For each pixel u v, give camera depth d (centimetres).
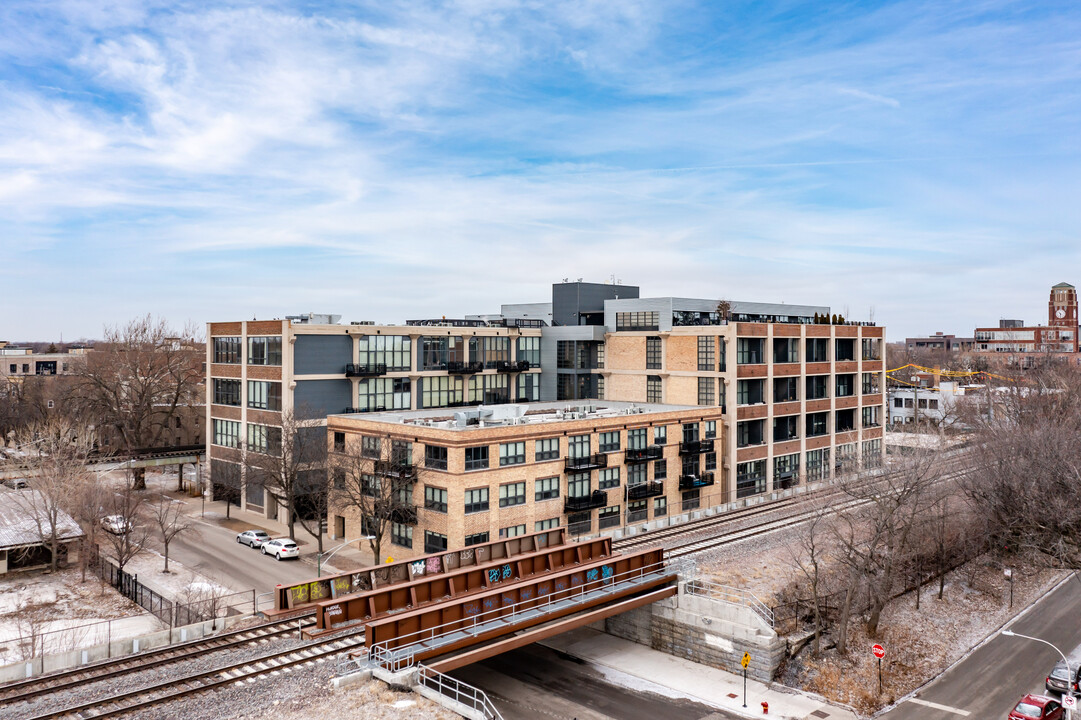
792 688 3669
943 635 4291
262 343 6719
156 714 2767
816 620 3941
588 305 9081
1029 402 8569
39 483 5628
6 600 4459
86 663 3359
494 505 5219
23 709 2812
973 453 6506
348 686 2977
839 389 8544
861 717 3394
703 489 6900
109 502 5456
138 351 8781
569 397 8362
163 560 5269
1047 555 5419
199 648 3509
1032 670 3875
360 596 3366
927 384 15350
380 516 5056
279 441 6288
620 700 3534
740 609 3859
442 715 2720
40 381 12019
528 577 4006
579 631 4522
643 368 8038
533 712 3394
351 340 6844
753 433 7519
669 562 4672
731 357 7038
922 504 5288
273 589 4591
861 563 4459
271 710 2788
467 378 7794
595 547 4369
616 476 6088
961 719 3391
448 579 3684
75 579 4941
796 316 9688
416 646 3184
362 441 5788
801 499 6931
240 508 7081
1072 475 5234
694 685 3706
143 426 8900
